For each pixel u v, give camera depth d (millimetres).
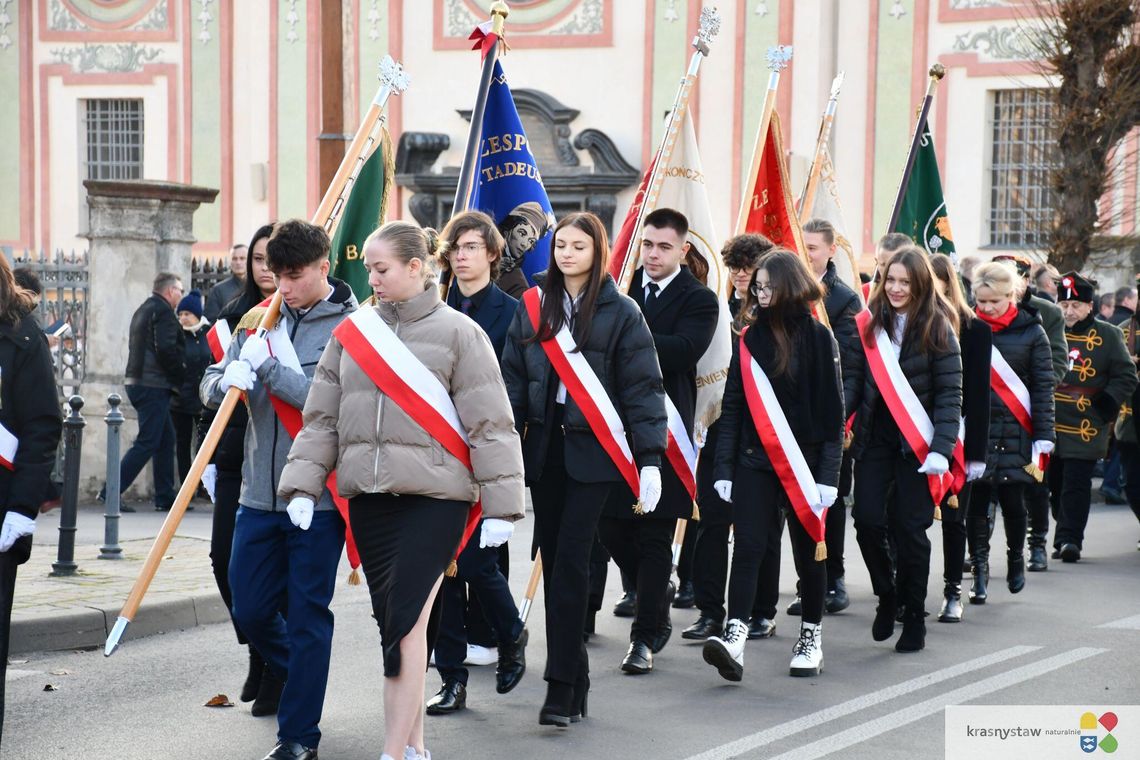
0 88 31250
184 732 6734
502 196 9500
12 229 31250
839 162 25938
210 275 16406
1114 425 14312
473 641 8164
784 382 7730
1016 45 24766
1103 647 8625
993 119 25219
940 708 7195
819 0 25750
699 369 8859
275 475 6414
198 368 14617
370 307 5945
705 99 26562
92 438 15570
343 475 5793
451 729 6805
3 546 5824
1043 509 11578
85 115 30906
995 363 10328
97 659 8305
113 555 10953
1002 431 10320
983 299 10453
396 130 28328
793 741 6586
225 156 29609
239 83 29547
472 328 5863
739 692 7520
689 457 7875
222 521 6953
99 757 6328
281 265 6422
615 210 27031
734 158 26391
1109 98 18438
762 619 8922
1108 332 12227
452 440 5770
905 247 8648
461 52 27906
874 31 25703
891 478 8656
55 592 9430
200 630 9172
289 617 6230
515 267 9102
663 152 9328
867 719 6980
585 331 6758
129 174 30750
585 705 6957
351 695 7469
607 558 8359
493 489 5754
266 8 29281
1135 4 18406
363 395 5785
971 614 9727
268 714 7031
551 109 27016
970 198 25219
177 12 29969
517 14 27656
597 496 6719
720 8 26453
